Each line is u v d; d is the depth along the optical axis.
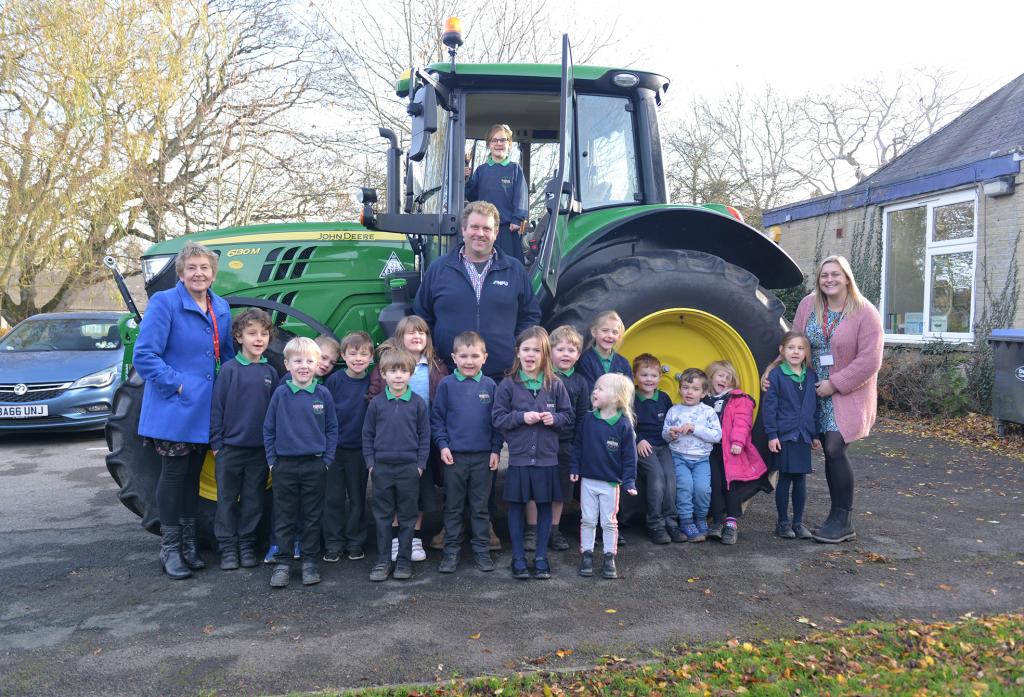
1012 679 2.49
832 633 2.93
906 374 9.09
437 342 4.04
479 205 3.87
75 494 5.75
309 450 3.65
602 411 3.75
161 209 15.40
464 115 4.63
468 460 3.82
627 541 4.25
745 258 5.12
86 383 8.42
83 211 13.73
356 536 4.05
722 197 22.94
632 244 4.83
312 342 3.79
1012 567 3.74
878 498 5.18
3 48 12.80
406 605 3.35
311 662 2.80
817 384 4.23
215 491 4.30
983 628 2.93
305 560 3.69
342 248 4.97
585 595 3.44
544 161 5.21
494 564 3.90
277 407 3.70
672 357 4.59
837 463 4.18
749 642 2.88
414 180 4.94
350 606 3.35
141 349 3.67
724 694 2.45
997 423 7.69
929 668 2.60
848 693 2.42
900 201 10.93
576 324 4.15
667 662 2.71
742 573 3.70
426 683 2.60
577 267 4.68
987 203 9.27
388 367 3.73
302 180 17.22
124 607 3.39
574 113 4.95
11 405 8.12
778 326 4.46
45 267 14.20
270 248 4.96
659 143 5.12
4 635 3.09
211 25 15.24
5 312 15.22
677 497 4.25
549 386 3.77
